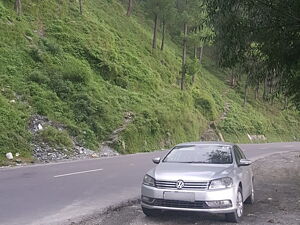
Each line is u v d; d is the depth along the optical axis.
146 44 55.31
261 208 10.48
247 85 15.23
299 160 24.23
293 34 11.22
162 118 38.47
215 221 8.74
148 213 8.96
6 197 10.95
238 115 61.59
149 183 8.58
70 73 33.84
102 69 39.44
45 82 31.06
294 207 10.62
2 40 32.56
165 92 47.16
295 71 13.88
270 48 11.88
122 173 16.56
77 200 10.85
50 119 27.66
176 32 69.62
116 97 36.91
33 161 22.22
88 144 28.02
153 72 49.06
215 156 9.54
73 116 29.89
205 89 62.50
